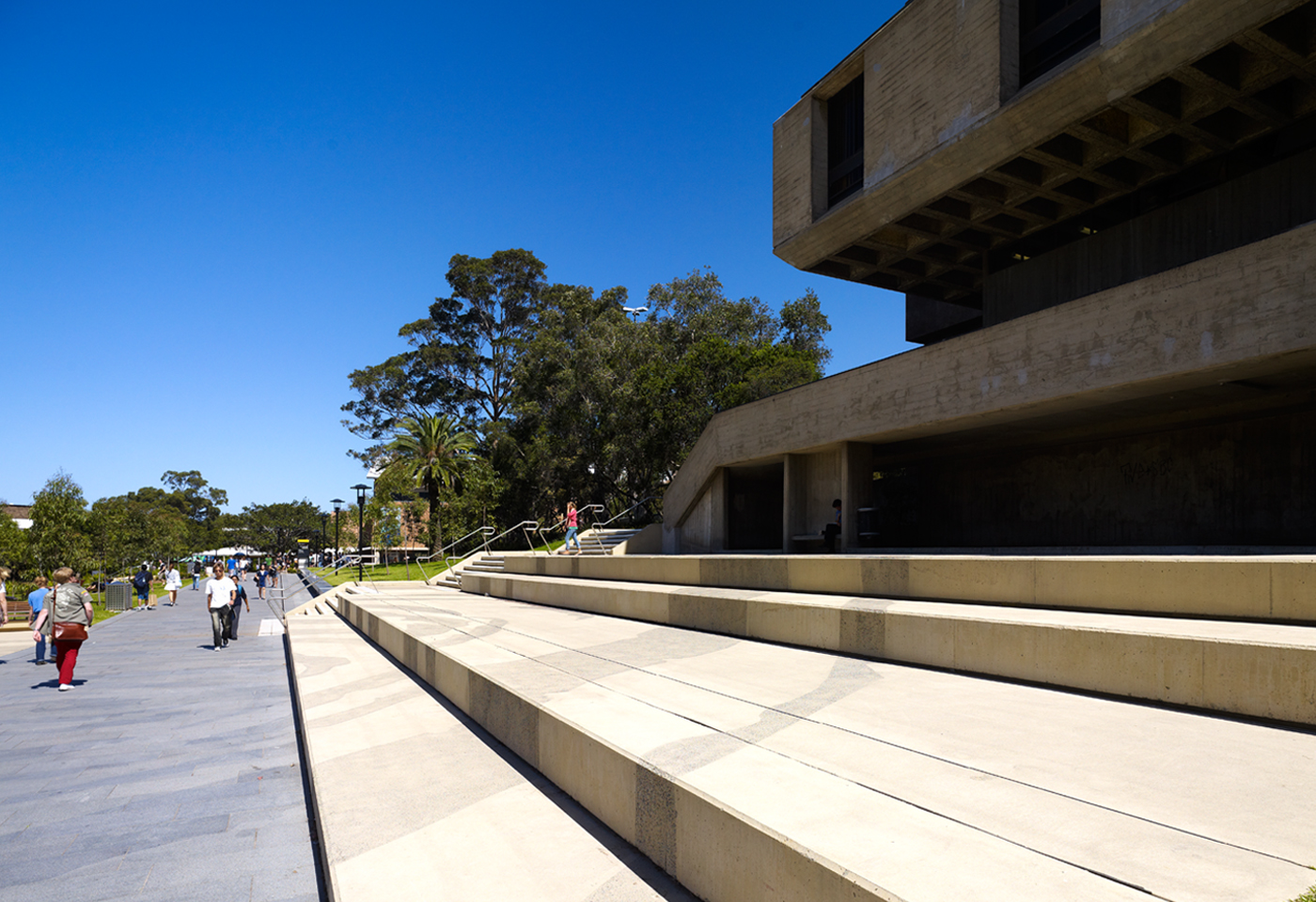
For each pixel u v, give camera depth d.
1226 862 2.71
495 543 40.25
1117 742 4.34
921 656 7.04
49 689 11.59
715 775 3.71
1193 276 10.14
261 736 8.61
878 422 15.58
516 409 42.38
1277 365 9.78
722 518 21.31
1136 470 14.80
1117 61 12.02
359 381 53.53
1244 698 4.84
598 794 4.46
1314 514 12.04
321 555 67.06
